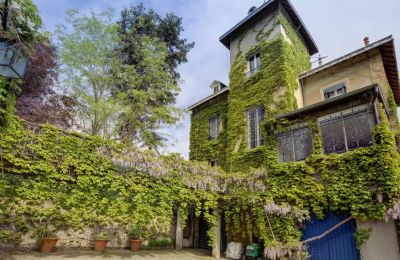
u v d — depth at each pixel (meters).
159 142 16.78
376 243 7.04
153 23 19.72
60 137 7.74
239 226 10.50
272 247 8.38
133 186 8.56
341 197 7.87
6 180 7.19
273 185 9.59
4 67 3.23
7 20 3.19
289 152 9.82
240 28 15.38
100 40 14.61
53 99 15.14
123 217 8.45
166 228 11.88
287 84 11.77
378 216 7.02
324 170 8.48
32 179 7.32
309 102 12.55
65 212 7.92
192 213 13.62
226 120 14.76
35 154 7.25
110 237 10.56
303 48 15.06
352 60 11.59
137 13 20.02
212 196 10.33
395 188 6.91
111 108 13.91
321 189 8.38
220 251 11.70
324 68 12.18
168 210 9.26
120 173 8.54
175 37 20.89
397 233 6.80
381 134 7.63
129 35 18.62
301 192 8.77
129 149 8.80
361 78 11.09
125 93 15.28
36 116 13.62
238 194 10.41
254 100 12.86
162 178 9.31
